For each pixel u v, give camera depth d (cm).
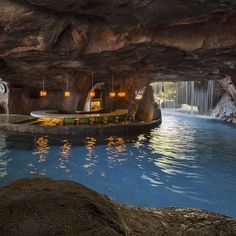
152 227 239
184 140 1845
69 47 1342
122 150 1483
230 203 837
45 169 1108
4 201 178
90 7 1019
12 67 1817
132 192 906
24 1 1038
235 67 1762
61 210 172
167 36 1244
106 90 2509
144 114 2558
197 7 950
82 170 1119
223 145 1708
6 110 2261
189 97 3619
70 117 1845
